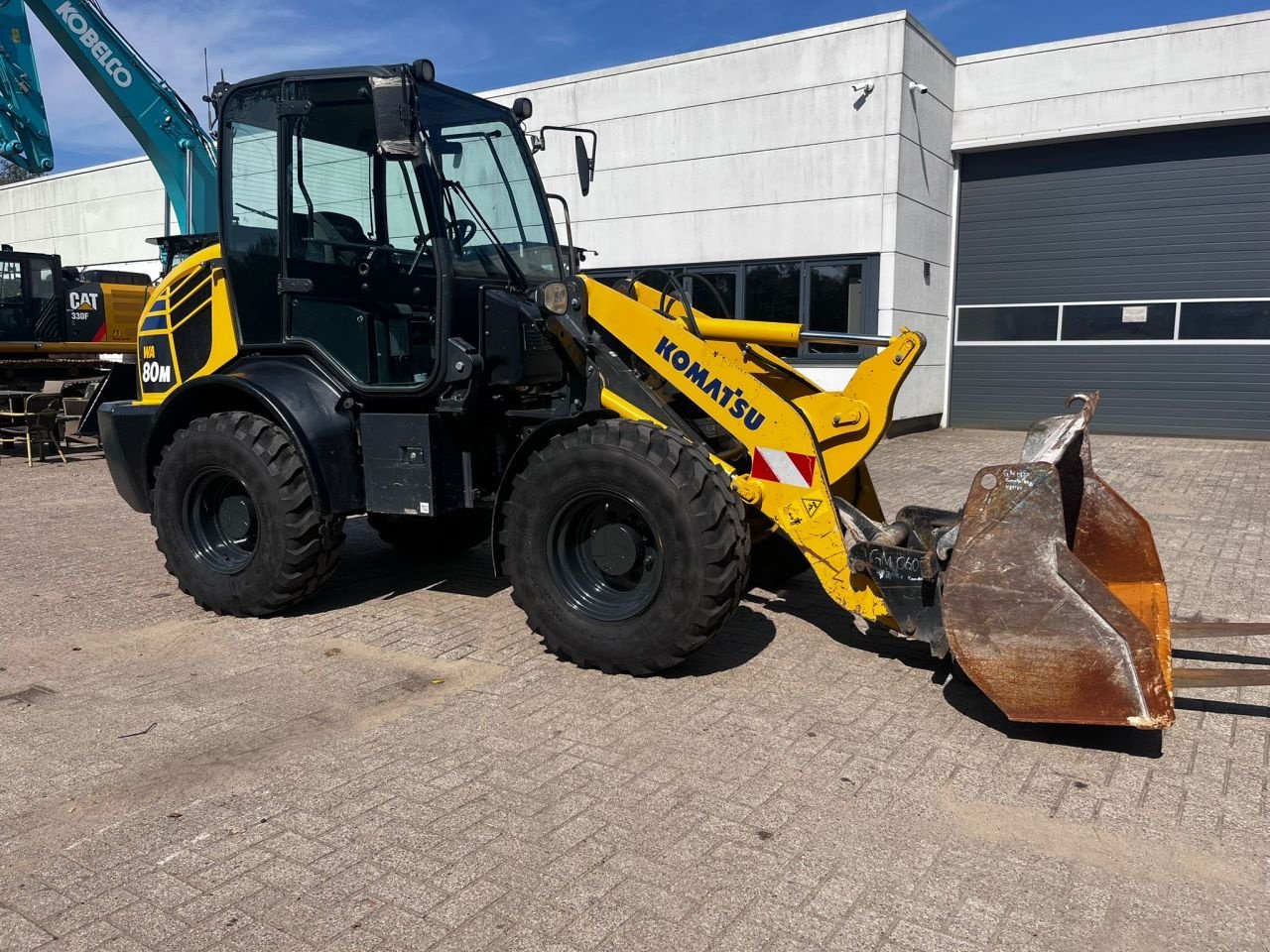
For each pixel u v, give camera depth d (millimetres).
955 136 13297
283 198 4984
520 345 4746
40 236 23094
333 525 4973
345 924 2508
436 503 4699
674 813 3051
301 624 5027
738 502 4012
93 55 10531
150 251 20938
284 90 4844
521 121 5473
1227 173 11992
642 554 4168
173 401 5195
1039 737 3590
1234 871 2725
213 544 5250
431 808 3096
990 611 3428
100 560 6520
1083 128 12469
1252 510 7844
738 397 4223
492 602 5398
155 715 3859
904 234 12227
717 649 4570
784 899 2600
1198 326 12406
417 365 4844
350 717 3820
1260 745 3523
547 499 4184
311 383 4969
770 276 13000
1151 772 3318
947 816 3027
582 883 2680
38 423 11508
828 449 4359
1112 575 4184
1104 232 12805
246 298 5234
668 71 13234
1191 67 11766
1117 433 13078
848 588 4055
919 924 2492
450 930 2480
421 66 4672
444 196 4750
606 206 14039
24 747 3578
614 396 4582
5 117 10594
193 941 2443
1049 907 2561
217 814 3072
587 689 4082
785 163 12594
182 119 11109
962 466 10297
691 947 2410
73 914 2559
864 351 12367
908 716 3787
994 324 13695
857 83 11891
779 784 3236
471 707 3904
